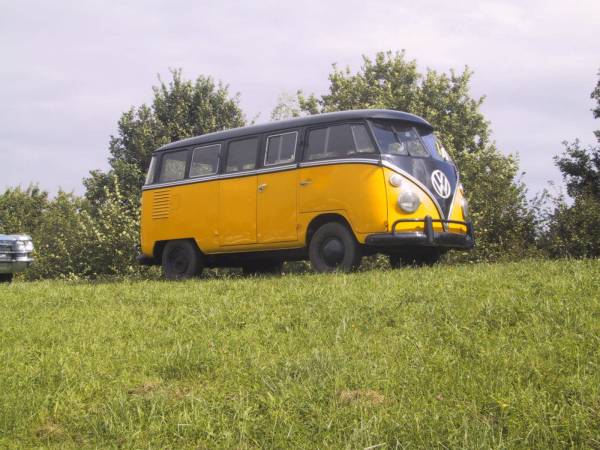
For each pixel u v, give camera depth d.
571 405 4.98
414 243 12.16
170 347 7.46
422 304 8.20
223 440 4.89
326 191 12.80
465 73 39.94
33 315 9.93
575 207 21.94
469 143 38.72
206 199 14.69
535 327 6.87
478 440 4.52
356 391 5.58
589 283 8.41
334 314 8.20
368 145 12.52
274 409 5.30
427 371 5.93
